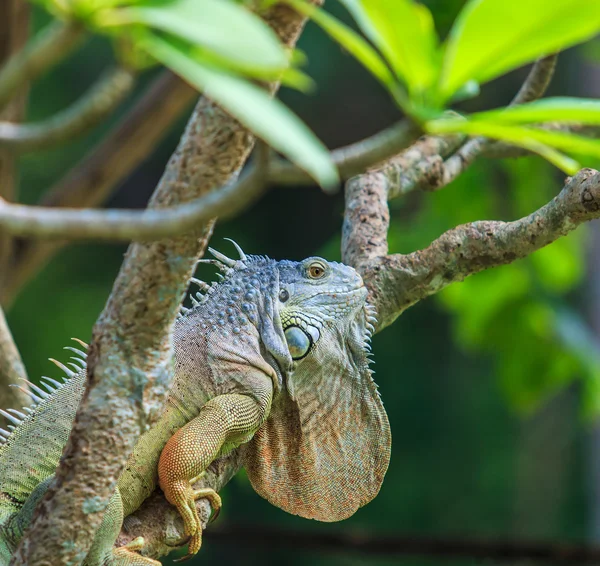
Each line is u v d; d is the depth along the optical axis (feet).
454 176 29.53
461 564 60.13
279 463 24.49
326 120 98.22
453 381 108.06
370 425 24.88
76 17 7.65
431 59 8.63
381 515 103.45
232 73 8.48
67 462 15.93
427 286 25.63
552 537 101.19
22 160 86.33
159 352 15.88
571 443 103.04
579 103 9.20
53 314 95.45
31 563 15.88
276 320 24.12
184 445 21.26
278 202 105.81
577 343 46.70
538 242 23.61
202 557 98.63
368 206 28.14
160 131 39.09
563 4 7.69
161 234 8.87
